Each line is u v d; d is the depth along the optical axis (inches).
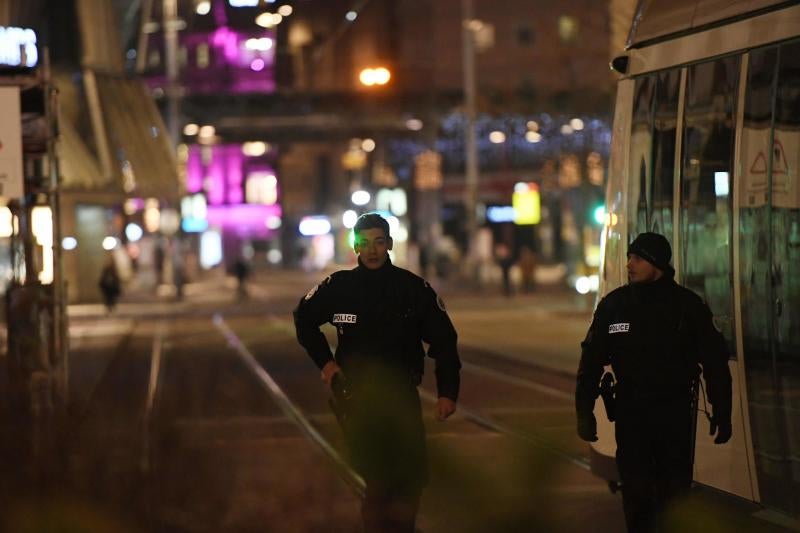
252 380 2102.6
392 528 735.7
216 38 6112.2
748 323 819.4
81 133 4709.6
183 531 950.4
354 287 736.3
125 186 4758.9
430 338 737.6
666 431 710.5
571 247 5748.0
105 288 4249.5
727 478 837.8
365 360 731.4
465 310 4281.5
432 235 7391.7
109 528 965.8
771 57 799.1
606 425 973.8
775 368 787.4
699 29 890.7
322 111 6166.3
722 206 851.4
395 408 730.2
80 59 4709.6
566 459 1256.8
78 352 2773.1
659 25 945.5
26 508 1043.3
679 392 710.5
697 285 882.1
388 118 6171.3
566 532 928.9
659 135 938.1
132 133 4859.7
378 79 4992.6
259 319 4045.3
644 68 964.0
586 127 4183.1
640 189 961.5
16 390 1721.2
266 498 1076.5
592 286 4707.2
